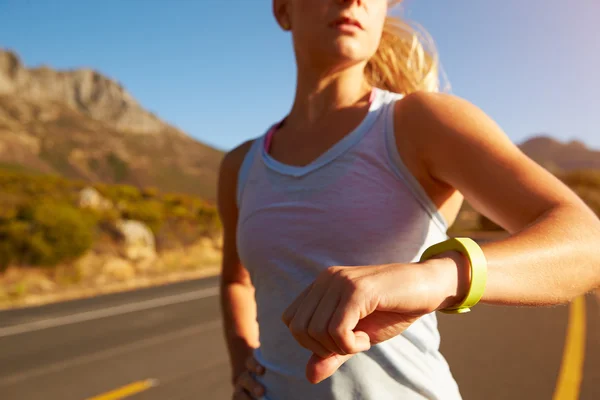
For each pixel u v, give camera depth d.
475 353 5.74
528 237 0.70
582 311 8.20
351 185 1.08
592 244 0.70
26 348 6.86
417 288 0.63
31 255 12.59
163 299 10.89
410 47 1.50
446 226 1.14
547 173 0.84
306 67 1.28
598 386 4.50
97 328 8.05
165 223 19.00
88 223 14.66
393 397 1.03
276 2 1.42
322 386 1.06
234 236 1.64
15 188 21.42
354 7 1.14
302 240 1.11
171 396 4.75
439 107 1.00
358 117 1.17
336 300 0.63
